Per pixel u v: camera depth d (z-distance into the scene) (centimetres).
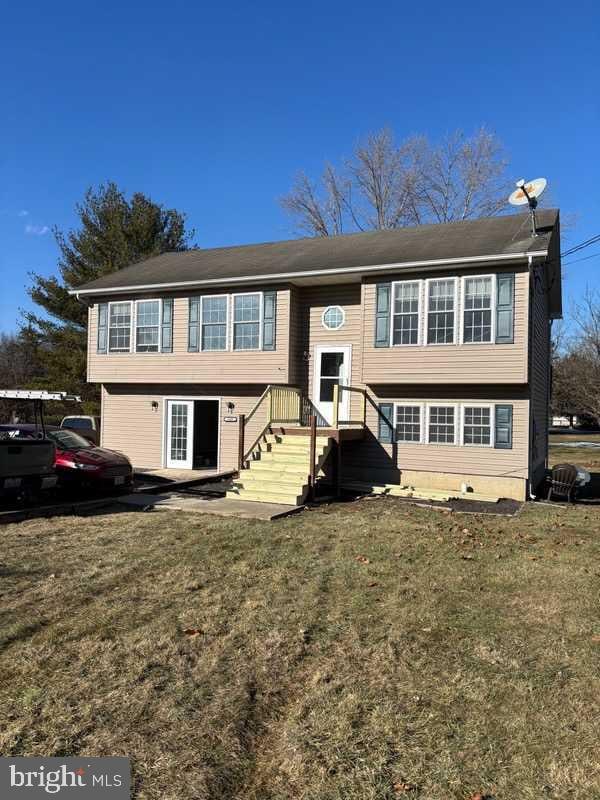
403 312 1334
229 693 380
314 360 1506
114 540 783
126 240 2795
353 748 323
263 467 1252
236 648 448
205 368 1566
